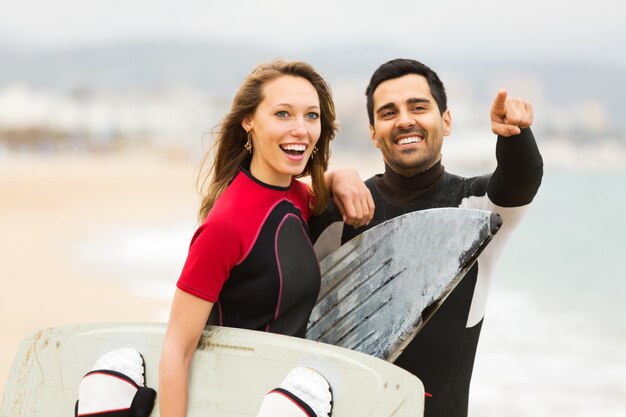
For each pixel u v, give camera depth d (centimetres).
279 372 300
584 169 18638
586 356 915
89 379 311
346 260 356
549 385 789
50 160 14850
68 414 326
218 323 315
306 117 320
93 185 6109
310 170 354
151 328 325
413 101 360
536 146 327
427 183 371
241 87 328
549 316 1185
